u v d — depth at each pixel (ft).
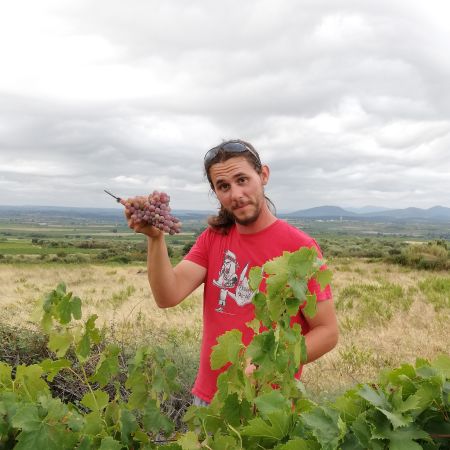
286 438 3.72
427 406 3.78
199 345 19.24
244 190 7.49
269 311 4.10
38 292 44.37
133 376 4.86
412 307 33.27
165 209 6.40
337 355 21.25
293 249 7.67
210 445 3.70
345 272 62.08
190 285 8.22
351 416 3.91
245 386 3.99
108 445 3.87
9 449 3.72
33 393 4.45
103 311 30.42
